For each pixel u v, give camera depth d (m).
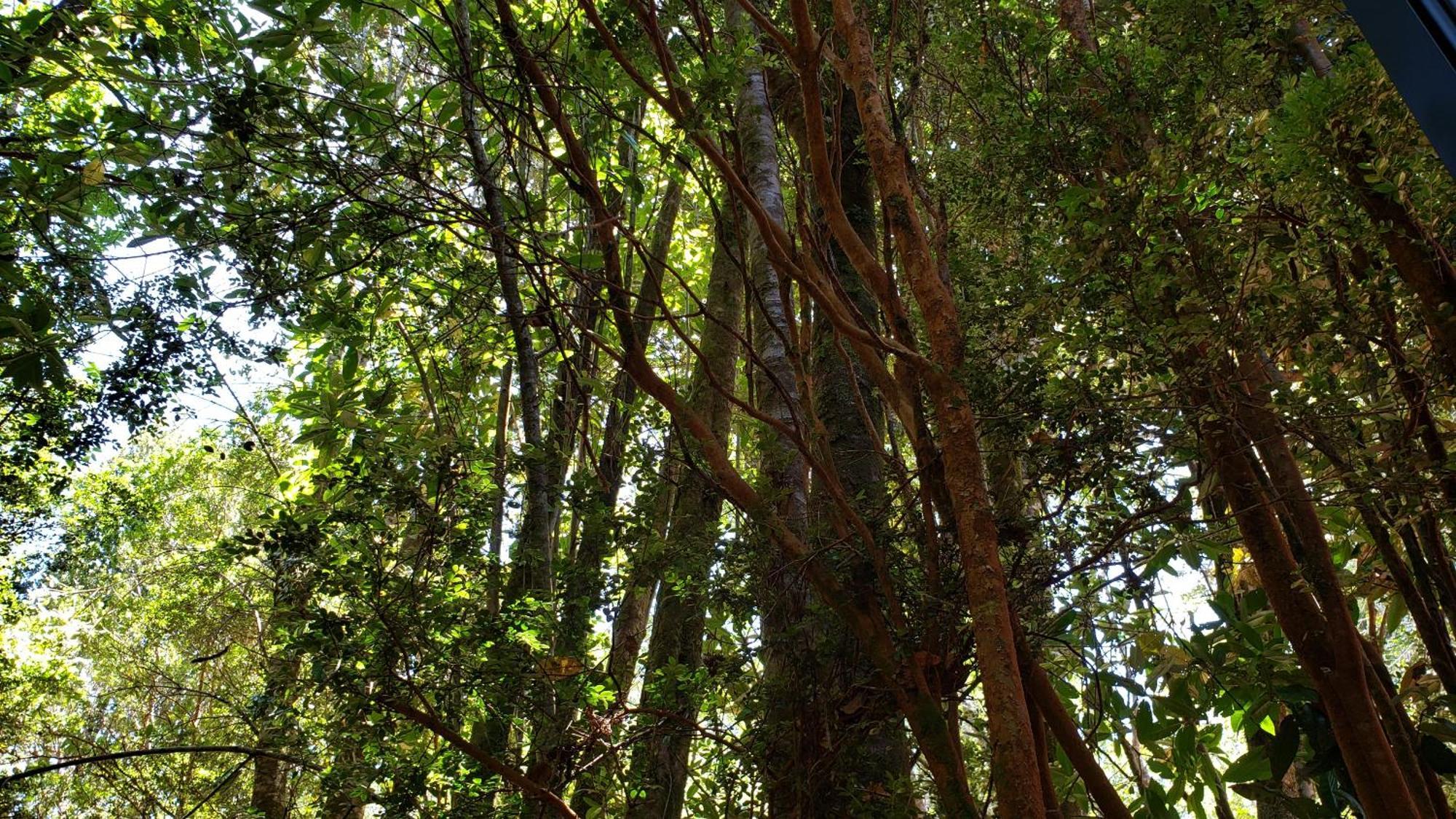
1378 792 2.71
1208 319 2.41
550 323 3.50
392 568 3.24
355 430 3.82
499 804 3.32
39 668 9.59
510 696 3.18
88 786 8.23
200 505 11.45
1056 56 3.79
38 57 3.64
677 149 4.26
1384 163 2.07
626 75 3.84
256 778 6.11
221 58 3.56
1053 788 2.76
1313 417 2.54
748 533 3.46
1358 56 2.28
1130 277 2.52
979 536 2.35
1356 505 2.67
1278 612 2.97
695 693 3.41
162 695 9.55
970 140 4.34
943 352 2.60
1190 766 4.20
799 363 3.45
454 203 3.59
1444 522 2.60
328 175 3.34
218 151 3.46
